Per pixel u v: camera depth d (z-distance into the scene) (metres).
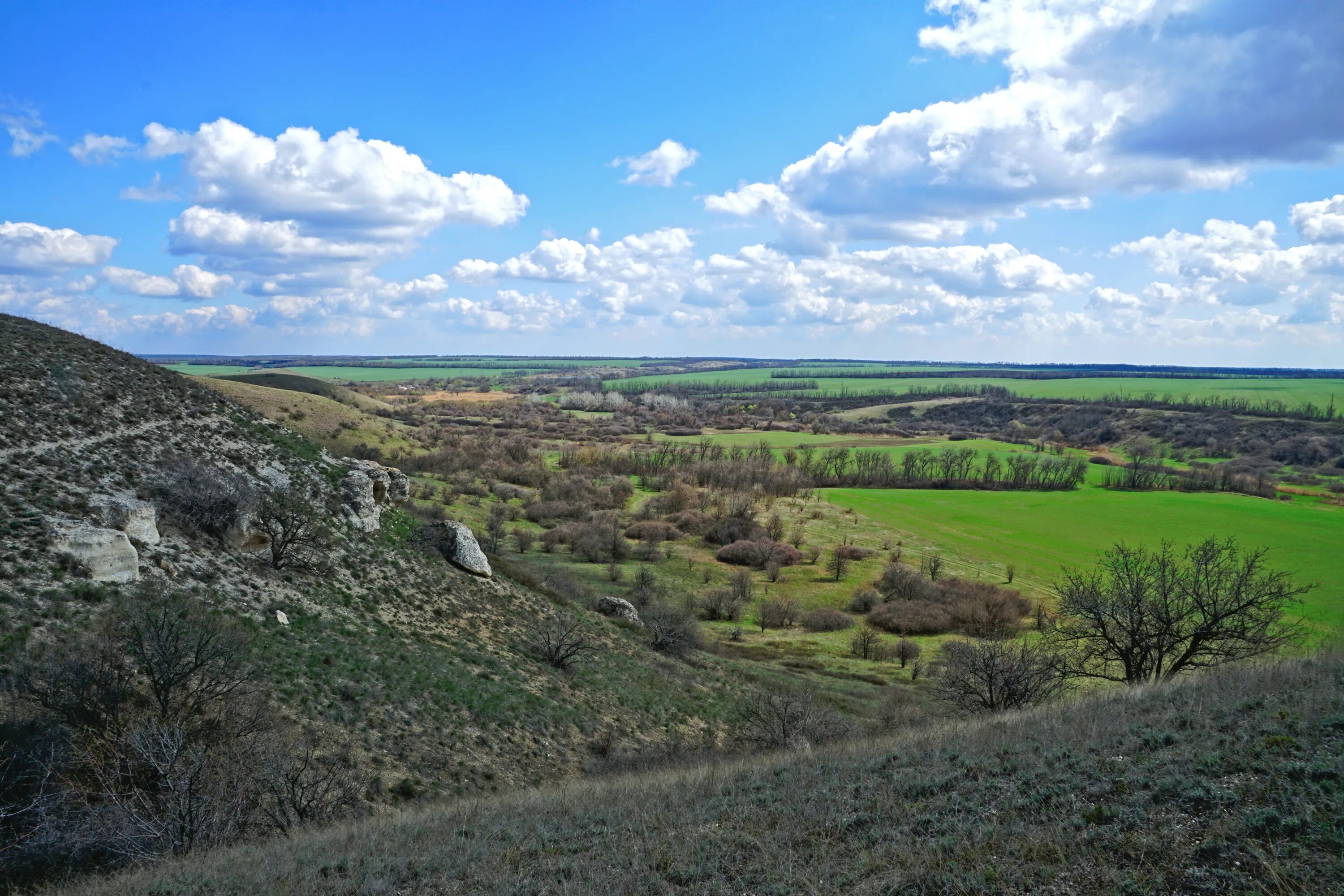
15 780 14.84
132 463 29.88
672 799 13.50
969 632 61.50
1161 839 8.36
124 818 14.23
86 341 39.34
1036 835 9.02
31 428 28.45
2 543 21.30
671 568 80.19
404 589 34.25
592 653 37.22
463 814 15.06
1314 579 67.56
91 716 16.83
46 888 12.67
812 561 85.81
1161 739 11.17
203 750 15.87
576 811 13.70
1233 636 23.69
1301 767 9.05
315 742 20.16
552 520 91.56
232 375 137.38
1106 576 40.16
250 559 29.17
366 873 11.45
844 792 12.16
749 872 9.71
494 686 28.34
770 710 29.05
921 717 32.91
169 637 18.50
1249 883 7.20
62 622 19.73
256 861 12.68
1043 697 26.30
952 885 8.30
